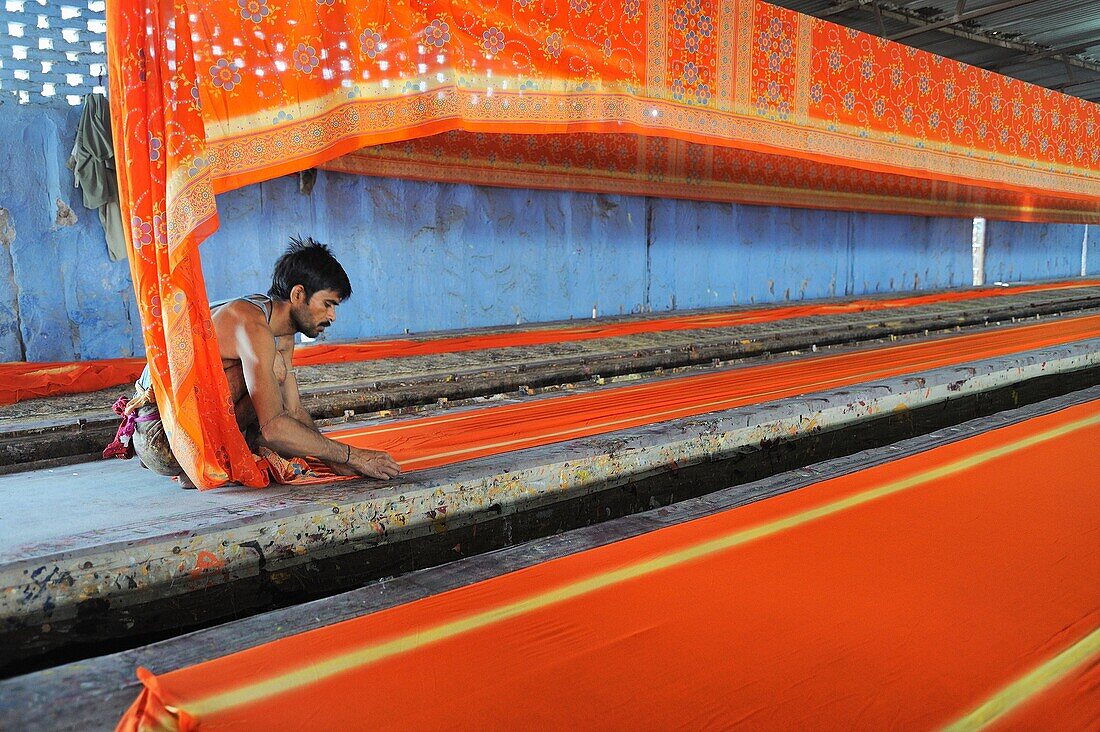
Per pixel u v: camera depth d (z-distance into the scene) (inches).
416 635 68.1
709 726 54.8
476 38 131.1
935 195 449.1
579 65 145.8
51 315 222.4
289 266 99.6
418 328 294.4
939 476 116.0
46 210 219.1
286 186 258.5
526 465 115.1
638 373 224.8
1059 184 266.7
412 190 286.2
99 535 81.2
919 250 479.2
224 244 249.1
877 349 257.8
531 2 137.6
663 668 62.6
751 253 398.0
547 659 63.9
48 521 86.4
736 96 173.3
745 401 163.0
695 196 357.1
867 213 445.1
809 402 162.2
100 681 59.9
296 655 64.6
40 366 193.5
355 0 115.6
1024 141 251.3
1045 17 389.4
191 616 84.7
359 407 164.9
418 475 106.8
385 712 56.3
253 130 105.3
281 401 98.7
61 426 137.5
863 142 203.0
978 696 58.7
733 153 364.2
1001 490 109.0
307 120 110.8
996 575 80.7
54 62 219.6
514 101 137.0
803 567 82.6
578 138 315.6
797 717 55.9
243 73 104.0
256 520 88.6
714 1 166.1
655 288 364.5
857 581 79.1
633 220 351.6
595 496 125.1
